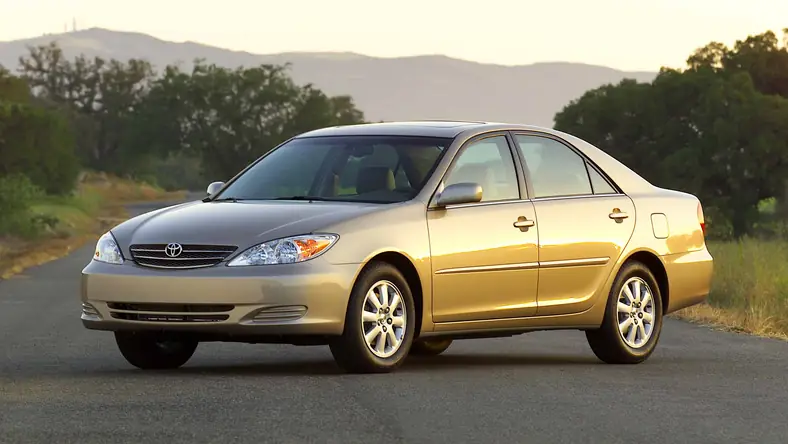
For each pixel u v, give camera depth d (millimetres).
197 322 18516
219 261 18547
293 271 18406
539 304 21500
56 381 18000
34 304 35969
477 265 20453
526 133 22234
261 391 16844
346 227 18984
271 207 19703
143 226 19500
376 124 22188
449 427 14344
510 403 16266
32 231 91125
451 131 21344
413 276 19750
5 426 13938
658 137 145375
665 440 13828
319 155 21344
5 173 172750
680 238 23922
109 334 27125
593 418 15180
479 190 20047
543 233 21500
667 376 19844
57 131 178500
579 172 22750
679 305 23969
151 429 13812
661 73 147500
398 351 19438
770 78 156625
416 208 19938
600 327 22500
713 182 139250
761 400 17062
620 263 22672
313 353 23609
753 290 35719
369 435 13711
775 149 132375
